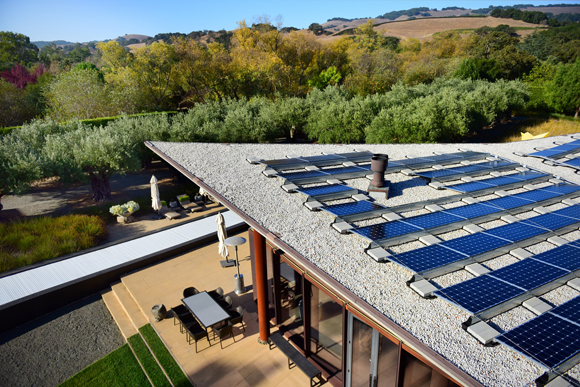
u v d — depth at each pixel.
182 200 22.98
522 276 5.69
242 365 9.20
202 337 9.69
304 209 8.42
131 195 24.98
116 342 10.91
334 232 7.36
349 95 45.56
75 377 9.52
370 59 67.81
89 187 26.88
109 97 38.31
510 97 46.47
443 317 4.91
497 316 4.94
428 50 91.25
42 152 21.58
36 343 10.91
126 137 23.56
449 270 5.98
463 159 12.66
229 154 12.82
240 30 66.38
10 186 18.91
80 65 57.44
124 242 15.84
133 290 12.77
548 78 62.94
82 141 22.28
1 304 11.39
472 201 8.95
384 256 6.27
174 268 14.27
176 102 54.84
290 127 38.31
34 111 40.16
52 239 17.23
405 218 7.92
